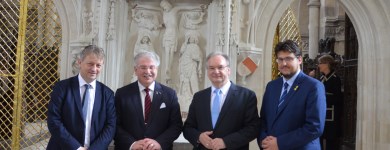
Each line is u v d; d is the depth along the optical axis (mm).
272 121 3273
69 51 5738
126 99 3496
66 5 5723
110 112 3387
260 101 5801
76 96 3301
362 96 6164
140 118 3467
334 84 6031
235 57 5375
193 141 3350
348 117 7262
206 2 5477
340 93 6070
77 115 3275
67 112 3262
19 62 5879
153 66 3480
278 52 3260
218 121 3338
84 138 3266
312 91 3129
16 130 5863
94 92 3377
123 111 3486
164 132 3498
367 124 6094
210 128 3352
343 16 9977
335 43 10195
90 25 5574
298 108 3164
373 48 6012
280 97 3307
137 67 3490
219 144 3188
